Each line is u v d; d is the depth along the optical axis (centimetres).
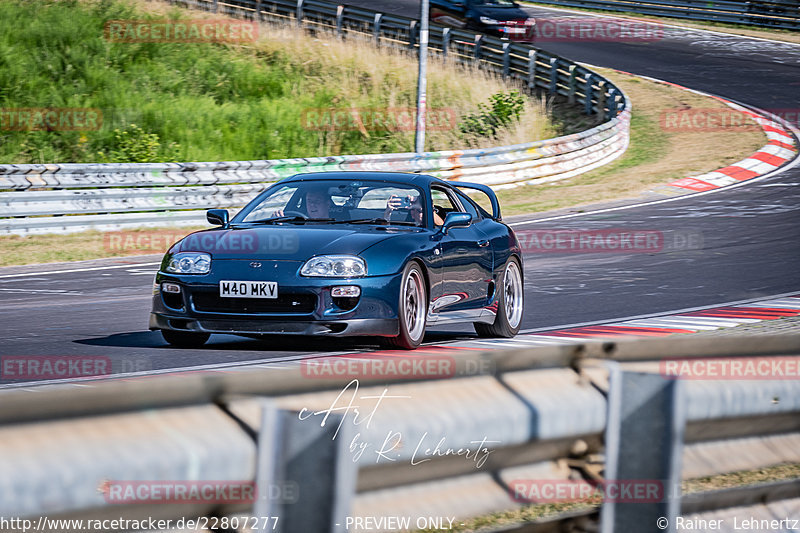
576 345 988
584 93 7719
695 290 3059
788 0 11419
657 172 6072
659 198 5306
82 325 2395
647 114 7869
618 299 2912
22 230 4056
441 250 2070
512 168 5734
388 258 1919
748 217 4609
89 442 654
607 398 979
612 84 7275
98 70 6888
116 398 671
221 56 7675
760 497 1084
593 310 2733
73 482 636
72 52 7044
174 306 1936
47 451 630
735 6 11619
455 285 2128
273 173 4803
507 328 2345
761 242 3988
